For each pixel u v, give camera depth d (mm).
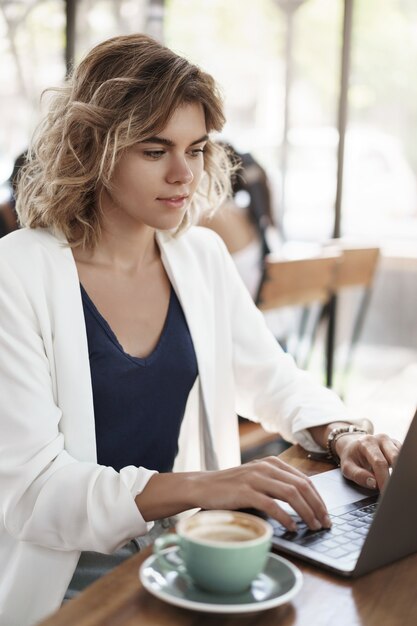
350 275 3391
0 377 1241
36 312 1303
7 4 4273
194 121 1304
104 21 4227
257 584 858
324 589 902
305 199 4117
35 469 1181
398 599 894
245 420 2559
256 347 1578
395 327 4066
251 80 4117
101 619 822
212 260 1562
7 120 4297
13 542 1271
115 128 1291
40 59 4285
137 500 1113
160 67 1294
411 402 4047
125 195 1321
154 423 1405
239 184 3297
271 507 1033
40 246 1353
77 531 1143
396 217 4031
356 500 1158
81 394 1305
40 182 1413
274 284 2932
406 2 3895
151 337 1424
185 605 802
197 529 862
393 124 3982
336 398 1507
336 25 3980
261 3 4066
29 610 1240
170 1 4148
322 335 4078
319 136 4062
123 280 1415
